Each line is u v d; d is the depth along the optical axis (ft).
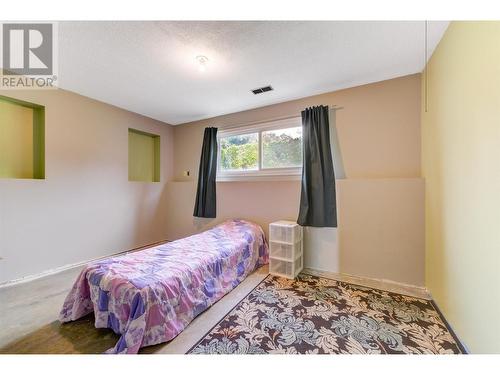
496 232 3.79
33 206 8.33
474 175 4.44
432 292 6.78
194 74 7.88
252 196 10.90
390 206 7.86
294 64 7.23
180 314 5.41
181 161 13.92
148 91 9.28
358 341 4.93
